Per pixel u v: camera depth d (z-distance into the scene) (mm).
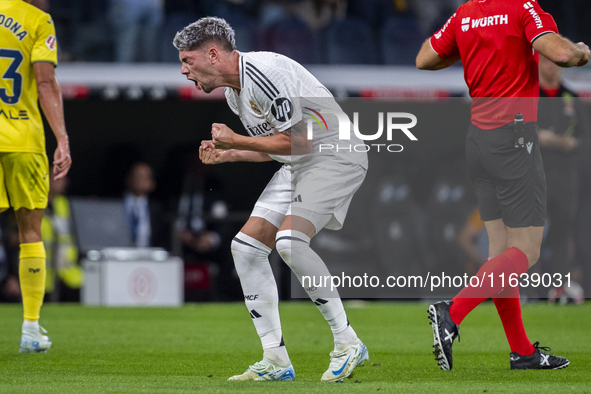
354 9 42531
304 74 10242
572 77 34312
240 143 9844
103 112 38906
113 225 30281
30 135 13797
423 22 43406
